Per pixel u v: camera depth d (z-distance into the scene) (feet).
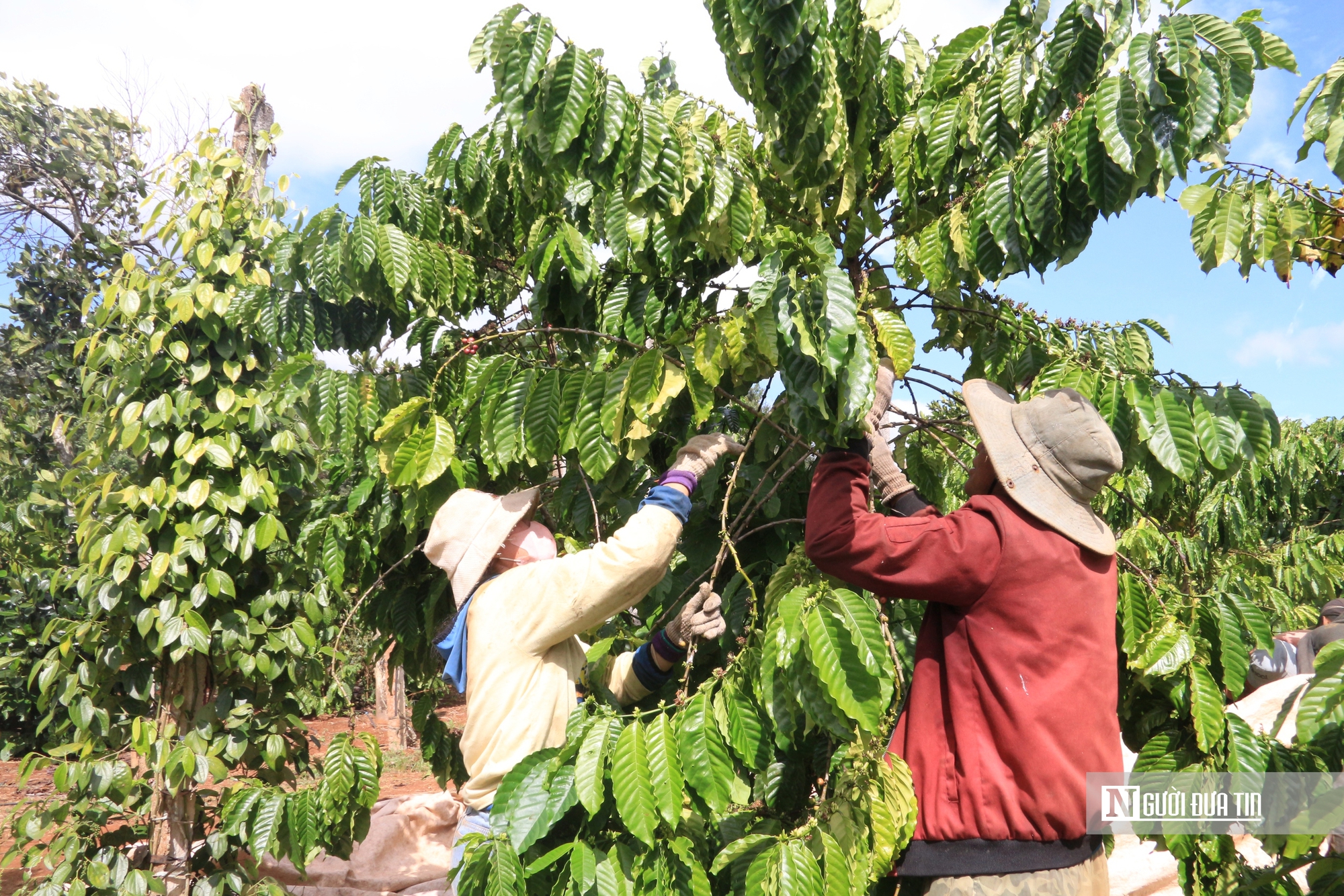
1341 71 6.17
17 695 23.26
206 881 10.64
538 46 5.37
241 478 10.95
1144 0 5.79
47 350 26.43
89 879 10.00
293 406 10.53
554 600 5.70
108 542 10.27
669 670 6.60
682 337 6.33
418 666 9.48
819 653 4.84
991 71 6.79
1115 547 5.36
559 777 5.23
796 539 7.76
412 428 6.61
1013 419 5.50
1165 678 5.98
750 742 5.36
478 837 5.32
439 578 8.64
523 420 6.50
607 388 6.18
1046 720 4.78
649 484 8.13
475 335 8.43
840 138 6.63
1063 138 5.75
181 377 10.92
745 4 5.38
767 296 5.14
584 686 7.16
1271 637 5.90
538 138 5.56
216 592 10.28
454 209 8.89
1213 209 6.02
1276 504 22.00
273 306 8.71
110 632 10.93
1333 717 4.85
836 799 5.16
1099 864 5.15
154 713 11.84
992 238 6.23
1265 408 5.69
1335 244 6.82
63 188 31.53
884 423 6.95
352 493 8.55
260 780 11.11
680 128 5.78
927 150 6.79
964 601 5.00
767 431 7.10
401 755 31.42
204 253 10.63
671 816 4.90
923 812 4.98
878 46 6.82
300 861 9.26
